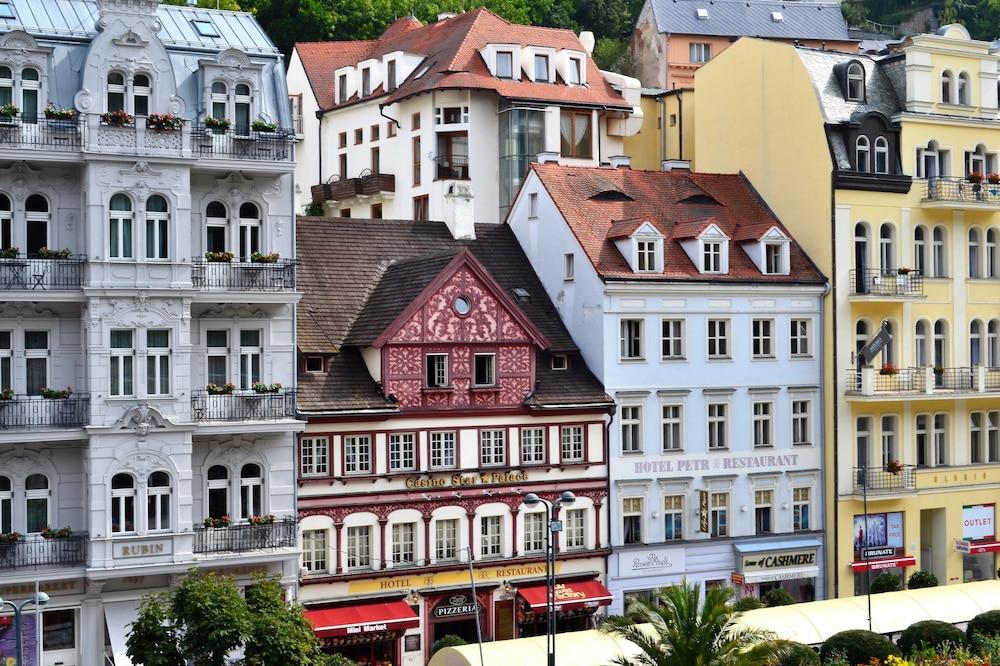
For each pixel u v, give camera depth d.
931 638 60.12
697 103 83.62
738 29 141.25
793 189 77.06
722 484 71.75
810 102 75.94
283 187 60.50
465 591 64.81
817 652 59.88
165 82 57.47
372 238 70.88
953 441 78.38
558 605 65.62
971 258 80.12
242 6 118.62
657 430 70.06
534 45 96.31
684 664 47.62
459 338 65.06
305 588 61.31
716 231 72.19
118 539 55.88
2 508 55.94
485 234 74.50
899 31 164.12
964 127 79.56
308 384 62.56
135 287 56.19
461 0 129.12
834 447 74.38
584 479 67.88
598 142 96.50
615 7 148.88
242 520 59.16
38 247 56.50
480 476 65.38
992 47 83.25
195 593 48.53
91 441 55.59
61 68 56.59
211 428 57.78
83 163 55.78
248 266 58.81
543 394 67.44
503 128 93.25
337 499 62.09
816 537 74.38
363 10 121.88
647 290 69.62
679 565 70.25
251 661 48.38
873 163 76.56
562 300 71.62
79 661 56.28
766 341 73.75
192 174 58.69
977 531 79.12
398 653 63.22
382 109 98.69
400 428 63.75
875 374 74.69
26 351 56.28
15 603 54.69
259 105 59.53
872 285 75.00
